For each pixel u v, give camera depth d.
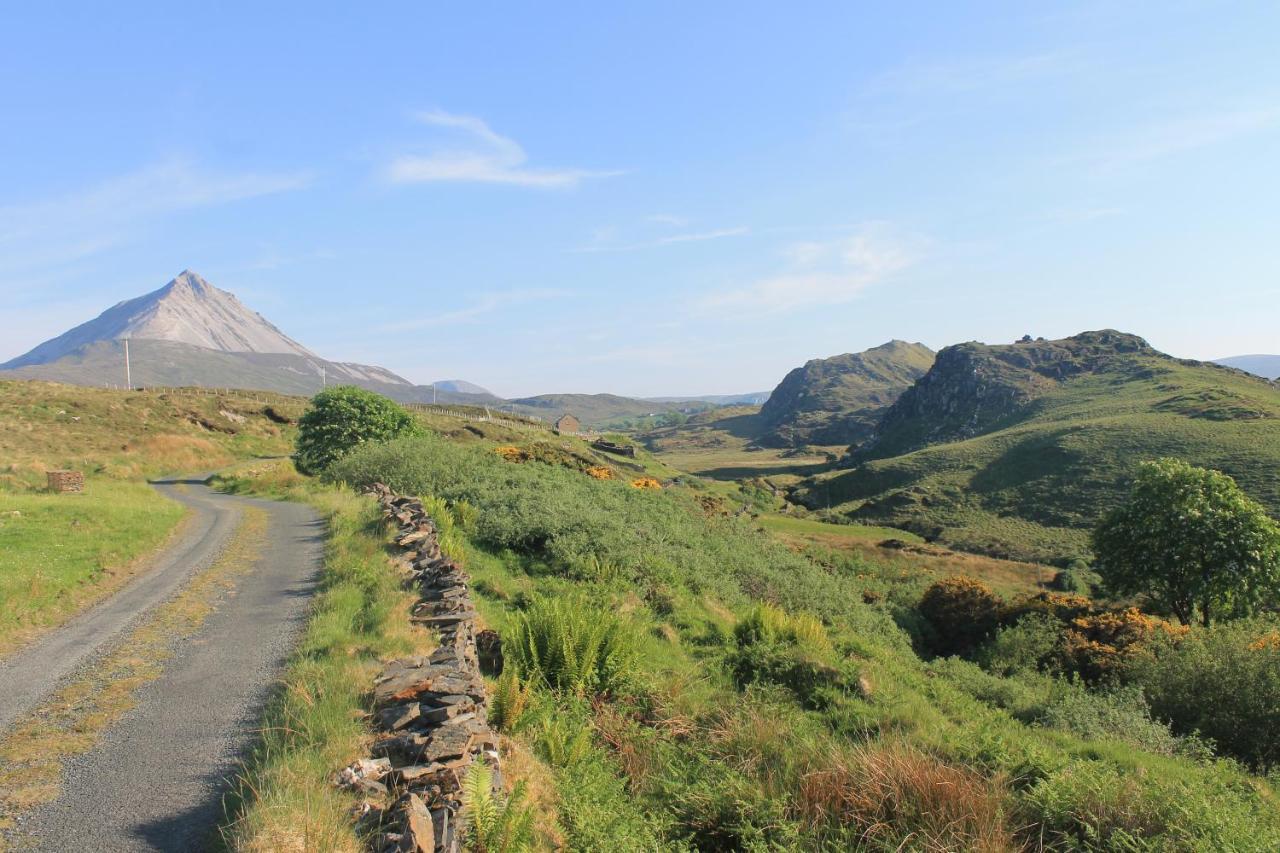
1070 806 6.73
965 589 32.16
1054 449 95.62
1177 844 6.12
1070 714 14.33
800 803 6.77
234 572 13.63
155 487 36.19
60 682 7.67
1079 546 63.12
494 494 21.52
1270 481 65.69
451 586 10.85
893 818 6.51
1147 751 12.26
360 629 9.17
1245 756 14.73
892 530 76.06
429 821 4.33
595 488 32.31
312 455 41.41
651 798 6.88
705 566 21.42
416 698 6.39
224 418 60.84
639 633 11.14
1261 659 15.99
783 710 10.38
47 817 4.87
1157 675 17.72
